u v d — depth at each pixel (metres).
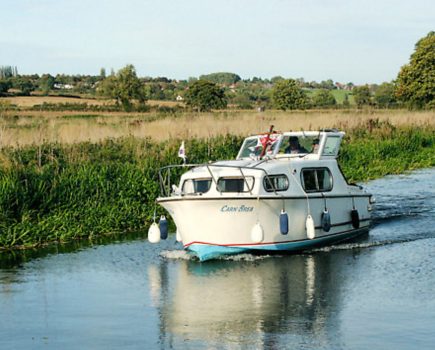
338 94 157.00
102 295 13.13
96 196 20.41
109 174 21.48
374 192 25.28
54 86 188.12
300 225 16.09
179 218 15.34
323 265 14.95
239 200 14.92
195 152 26.52
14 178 19.39
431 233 18.17
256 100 141.75
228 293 12.97
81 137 27.27
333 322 11.09
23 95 123.12
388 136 38.69
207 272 14.61
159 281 14.02
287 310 11.80
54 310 12.24
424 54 84.50
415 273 14.04
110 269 15.14
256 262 15.40
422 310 11.58
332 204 16.97
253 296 12.70
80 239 18.55
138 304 12.48
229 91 179.88
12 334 11.03
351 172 29.64
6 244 17.58
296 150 17.83
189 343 10.39
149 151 25.11
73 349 10.30
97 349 10.27
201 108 82.44
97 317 11.80
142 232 19.38
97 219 19.44
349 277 13.85
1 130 24.22
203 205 14.89
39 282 14.19
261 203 15.21
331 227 16.92
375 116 45.94
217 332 10.83
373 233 18.33
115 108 87.38
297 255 15.99
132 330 11.07
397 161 33.78
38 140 24.30
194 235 15.24
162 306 12.32
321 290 12.96
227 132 30.27
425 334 10.45
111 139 26.58
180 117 41.12
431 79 83.94
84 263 15.74
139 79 101.75
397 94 87.81
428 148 39.78
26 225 18.27
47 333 11.05
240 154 18.09
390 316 11.31
